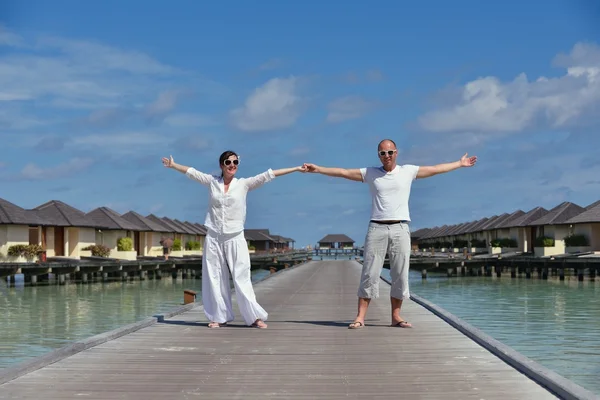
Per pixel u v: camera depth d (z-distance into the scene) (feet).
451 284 102.68
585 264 102.78
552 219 127.65
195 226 211.61
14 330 45.39
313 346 21.02
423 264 119.65
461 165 24.70
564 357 32.71
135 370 17.35
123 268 112.27
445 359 18.80
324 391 15.12
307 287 54.03
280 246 366.63
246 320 25.48
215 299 25.40
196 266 129.39
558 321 48.44
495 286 96.07
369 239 24.76
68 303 68.95
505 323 47.21
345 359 18.85
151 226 159.74
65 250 122.31
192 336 23.16
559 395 14.57
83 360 18.69
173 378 16.43
